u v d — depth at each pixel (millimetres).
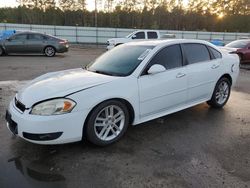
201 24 54094
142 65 3955
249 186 2785
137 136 3988
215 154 3473
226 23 53469
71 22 51875
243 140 3926
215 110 5344
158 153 3473
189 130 4262
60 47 16188
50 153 3416
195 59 4766
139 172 3021
